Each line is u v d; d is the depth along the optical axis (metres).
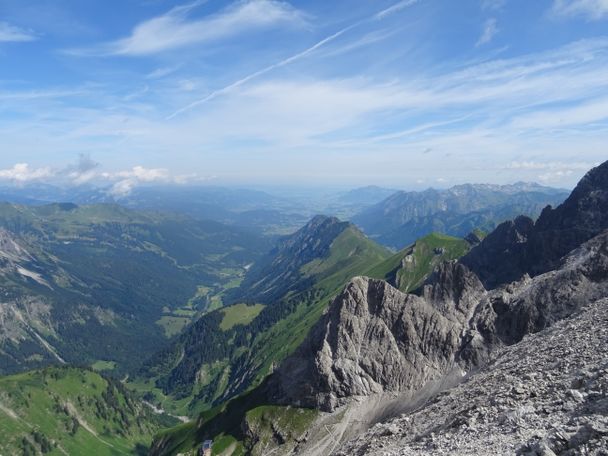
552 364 56.22
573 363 51.38
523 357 71.19
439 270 191.75
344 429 149.62
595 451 25.80
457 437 42.16
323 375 164.00
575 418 33.28
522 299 153.25
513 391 49.06
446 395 74.75
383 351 163.00
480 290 182.62
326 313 183.38
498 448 34.25
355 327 170.00
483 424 42.94
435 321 165.88
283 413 167.25
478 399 56.94
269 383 191.38
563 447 28.31
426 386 152.00
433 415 63.94
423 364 158.62
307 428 156.75
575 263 149.50
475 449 36.19
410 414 76.00
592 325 65.75
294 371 181.12
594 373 41.19
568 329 72.75
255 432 167.75
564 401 38.25
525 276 169.62
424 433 56.47
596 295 135.38
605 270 140.62
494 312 161.12
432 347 161.38
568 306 139.75
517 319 150.38
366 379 160.00
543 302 147.25
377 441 65.00
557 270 154.75
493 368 79.06
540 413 38.22
